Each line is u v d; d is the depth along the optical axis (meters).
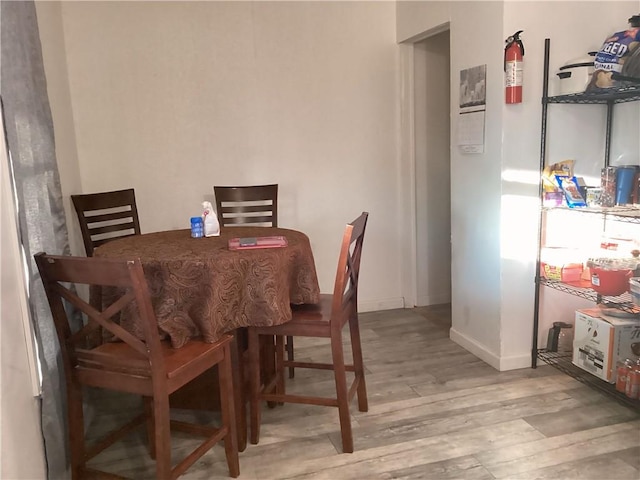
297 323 2.19
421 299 4.13
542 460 2.10
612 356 2.53
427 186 3.99
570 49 2.74
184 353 1.92
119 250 2.26
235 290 2.11
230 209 3.35
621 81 2.40
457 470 2.06
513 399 2.60
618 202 2.58
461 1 2.98
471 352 3.19
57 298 1.79
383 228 3.96
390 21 3.74
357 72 3.73
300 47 3.61
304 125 3.70
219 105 3.55
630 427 2.32
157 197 3.55
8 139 1.77
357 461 2.14
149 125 3.47
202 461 2.18
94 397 2.76
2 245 1.64
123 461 2.20
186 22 3.43
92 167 3.43
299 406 2.61
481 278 3.03
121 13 3.32
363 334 3.55
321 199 3.81
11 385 1.63
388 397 2.66
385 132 3.85
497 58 2.71
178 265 2.03
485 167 2.89
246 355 2.49
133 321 2.01
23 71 1.95
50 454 1.90
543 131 2.74
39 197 2.05
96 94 3.36
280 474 2.07
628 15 2.80
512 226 2.81
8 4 1.84
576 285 2.69
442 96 3.91
